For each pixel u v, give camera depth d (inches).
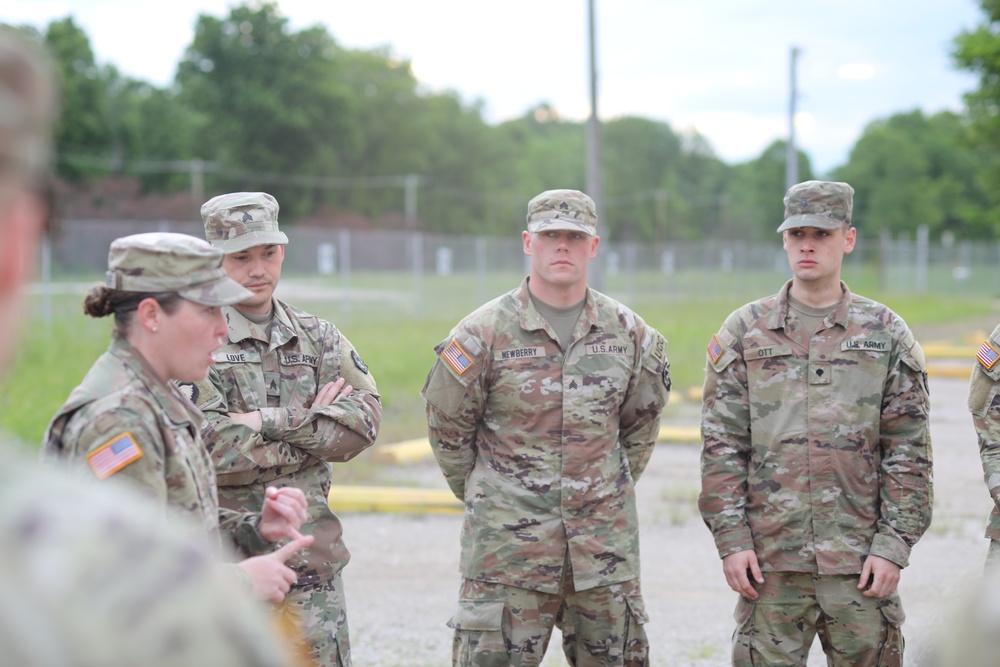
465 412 157.5
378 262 1665.8
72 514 36.0
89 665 33.3
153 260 99.8
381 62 3112.7
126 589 35.0
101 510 36.8
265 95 2487.7
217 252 102.9
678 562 274.2
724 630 222.1
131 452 95.8
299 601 145.4
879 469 158.7
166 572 36.1
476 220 3154.5
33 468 38.1
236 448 140.6
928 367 684.7
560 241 155.3
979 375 160.2
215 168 2466.8
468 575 156.2
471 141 3223.4
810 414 157.6
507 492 155.0
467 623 154.4
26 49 37.4
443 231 2992.1
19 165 36.9
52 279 908.0
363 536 294.0
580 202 156.6
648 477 376.5
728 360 162.6
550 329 155.9
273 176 2529.5
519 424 155.7
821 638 159.9
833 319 159.5
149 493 96.3
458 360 155.5
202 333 101.6
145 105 2534.5
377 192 2854.3
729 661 203.5
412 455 389.4
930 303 1395.2
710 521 161.6
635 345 159.6
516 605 153.0
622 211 3599.9
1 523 34.8
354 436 149.9
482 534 155.4
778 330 160.9
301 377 152.9
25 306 40.4
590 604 154.3
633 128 3715.6
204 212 151.6
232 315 149.7
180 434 101.8
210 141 2539.4
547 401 154.8
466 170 3198.8
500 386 155.9
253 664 37.5
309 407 152.7
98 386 99.0
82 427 96.9
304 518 111.9
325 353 156.8
